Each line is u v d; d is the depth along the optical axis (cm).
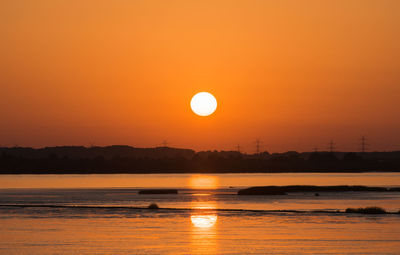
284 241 8281
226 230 9475
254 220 10950
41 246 7900
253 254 7312
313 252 7419
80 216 11881
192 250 7588
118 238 8612
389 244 7994
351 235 8844
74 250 7594
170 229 9650
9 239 8519
